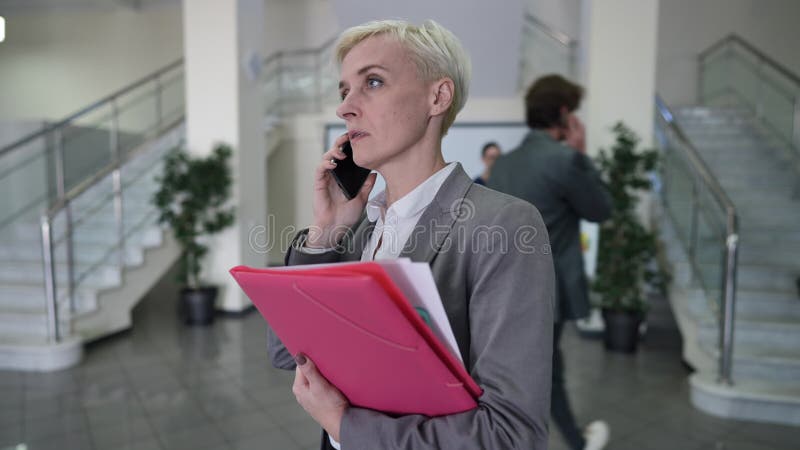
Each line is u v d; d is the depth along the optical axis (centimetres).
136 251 427
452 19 455
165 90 838
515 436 46
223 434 234
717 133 532
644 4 376
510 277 52
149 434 234
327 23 838
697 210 346
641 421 246
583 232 366
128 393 282
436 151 64
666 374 314
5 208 491
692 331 325
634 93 380
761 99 596
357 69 60
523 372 49
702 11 730
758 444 222
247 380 303
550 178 167
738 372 272
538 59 630
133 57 849
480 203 59
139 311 494
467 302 57
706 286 330
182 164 447
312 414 58
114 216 493
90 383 296
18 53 872
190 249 437
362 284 40
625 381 301
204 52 453
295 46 848
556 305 172
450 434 48
